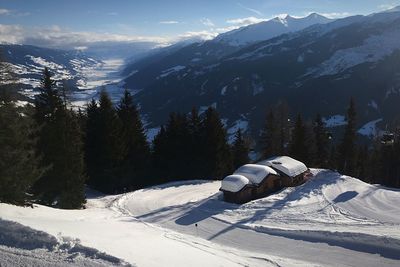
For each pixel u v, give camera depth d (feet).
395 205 127.65
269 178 154.40
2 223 50.08
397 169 226.38
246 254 78.69
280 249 88.07
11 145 85.76
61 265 41.19
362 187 154.10
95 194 165.68
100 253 44.70
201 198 147.54
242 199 141.59
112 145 168.66
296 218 114.11
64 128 126.72
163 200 145.48
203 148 199.62
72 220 80.43
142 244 61.52
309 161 219.20
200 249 75.41
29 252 43.80
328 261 79.66
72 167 127.44
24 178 84.99
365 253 82.89
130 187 183.83
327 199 136.87
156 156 197.06
